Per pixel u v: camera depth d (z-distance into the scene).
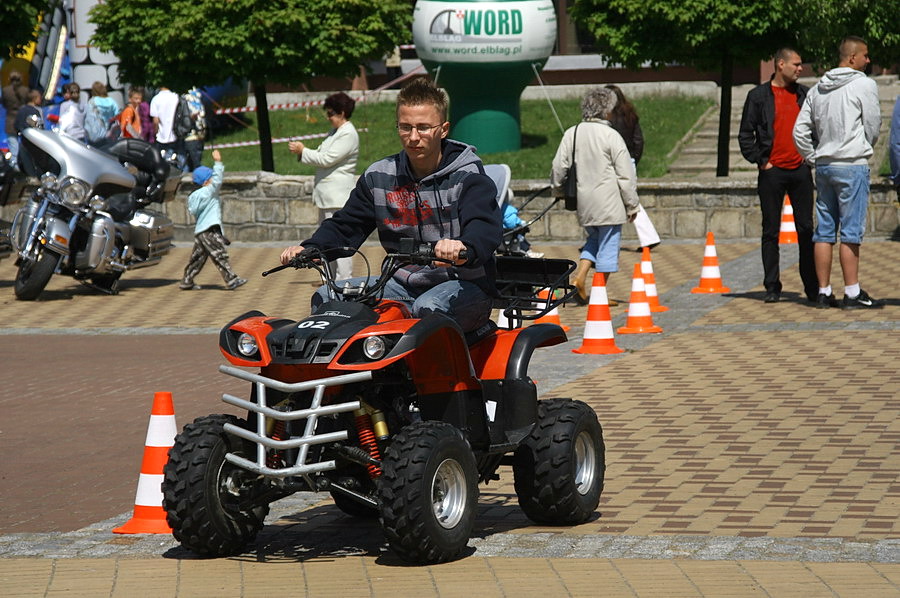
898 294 14.59
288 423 6.15
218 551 6.33
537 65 24.50
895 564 5.90
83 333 14.20
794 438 8.59
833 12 20.89
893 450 8.20
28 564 6.30
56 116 26.23
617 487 7.57
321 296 6.58
